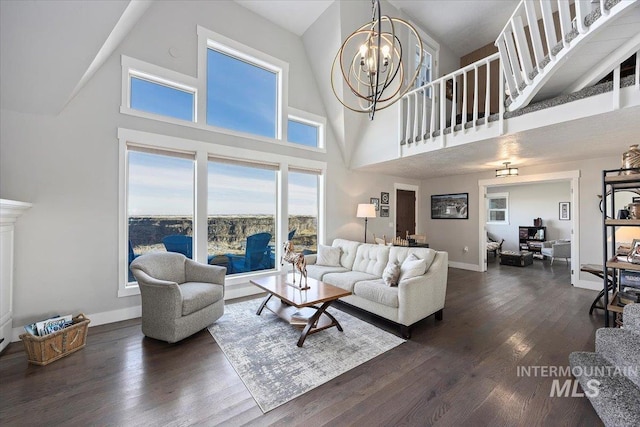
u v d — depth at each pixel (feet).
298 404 5.68
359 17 13.98
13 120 8.34
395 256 11.50
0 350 7.45
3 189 8.23
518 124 10.15
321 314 9.41
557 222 25.59
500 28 17.58
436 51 18.17
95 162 9.55
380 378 6.57
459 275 18.10
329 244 16.80
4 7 6.50
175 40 11.20
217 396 5.89
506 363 7.24
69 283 9.15
